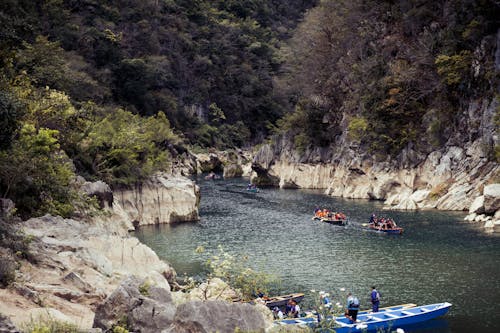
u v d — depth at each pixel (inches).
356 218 2207.2
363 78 3459.6
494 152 2351.1
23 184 1241.4
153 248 1615.4
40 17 4178.2
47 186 1312.7
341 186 3223.4
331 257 1488.7
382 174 3009.4
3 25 1444.4
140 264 1098.1
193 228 1996.8
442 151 2723.9
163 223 2129.7
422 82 2984.7
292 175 3828.7
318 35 4205.2
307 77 4215.1
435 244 1631.4
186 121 5620.1
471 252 1510.8
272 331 606.2
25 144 1299.2
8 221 979.9
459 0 2819.9
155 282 951.6
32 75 2351.1
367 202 2817.4
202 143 5625.0
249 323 542.9
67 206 1323.8
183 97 5748.0
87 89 3841.0
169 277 1131.9
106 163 2118.6
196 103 5821.9
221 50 6294.3
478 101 2576.3
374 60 3403.1
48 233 1011.3
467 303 1077.8
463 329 949.2
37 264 844.0
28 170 1254.3
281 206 2640.3
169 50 5644.7
